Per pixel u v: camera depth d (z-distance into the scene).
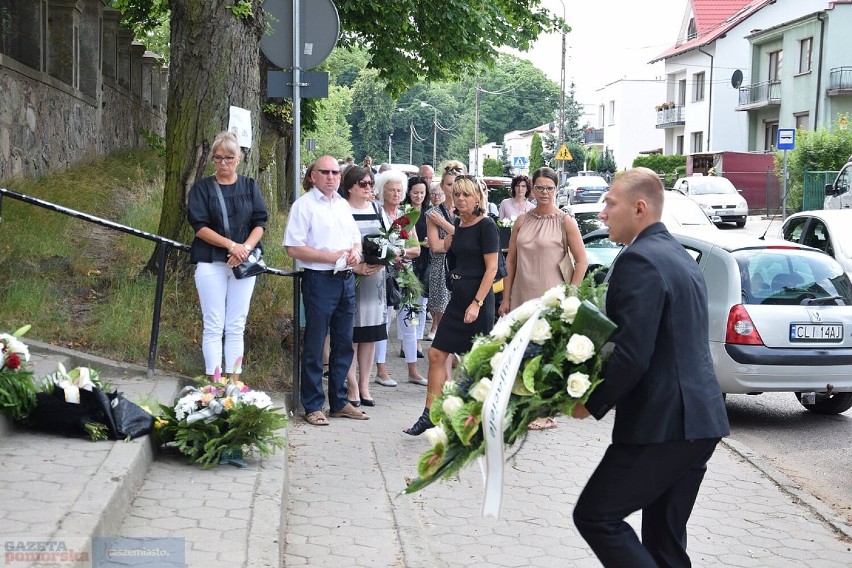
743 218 31.97
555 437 7.77
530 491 6.32
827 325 8.41
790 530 5.88
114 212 13.16
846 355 8.38
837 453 7.93
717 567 5.23
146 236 7.17
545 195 7.55
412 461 6.75
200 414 5.64
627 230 4.00
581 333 3.70
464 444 3.76
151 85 28.09
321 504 5.82
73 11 17.36
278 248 10.23
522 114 119.94
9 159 13.23
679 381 3.73
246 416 5.63
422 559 5.00
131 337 7.60
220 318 7.05
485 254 7.15
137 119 25.41
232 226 6.99
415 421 7.93
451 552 5.22
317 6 8.55
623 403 3.82
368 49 19.05
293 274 7.66
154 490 5.12
